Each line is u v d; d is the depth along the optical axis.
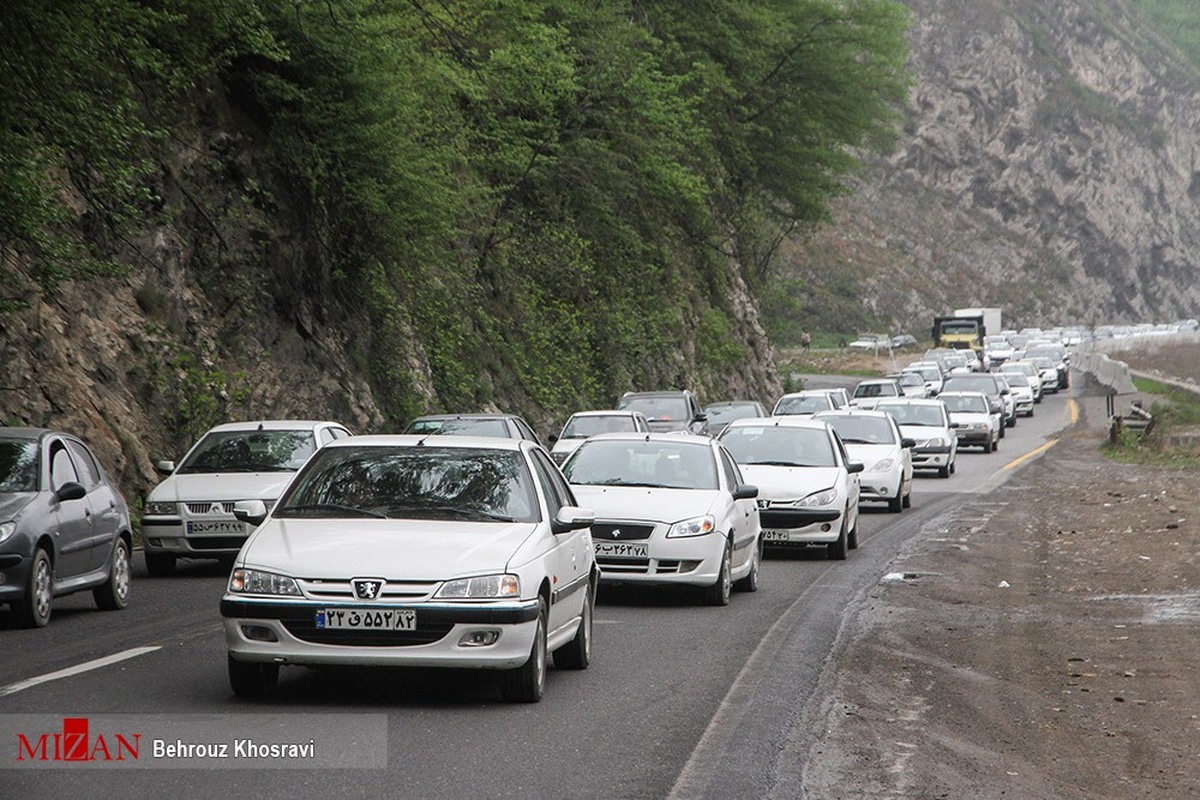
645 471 50.03
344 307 98.25
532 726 27.42
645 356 155.25
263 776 23.03
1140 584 51.16
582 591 33.91
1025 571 55.81
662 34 176.25
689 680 32.91
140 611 44.00
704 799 22.27
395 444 32.66
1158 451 137.00
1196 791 23.91
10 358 66.19
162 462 56.44
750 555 50.41
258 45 80.88
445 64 113.62
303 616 27.81
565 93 136.75
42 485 41.25
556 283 139.12
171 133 82.69
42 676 31.69
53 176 73.94
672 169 150.88
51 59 57.91
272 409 86.06
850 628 41.62
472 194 113.19
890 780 23.95
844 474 63.09
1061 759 25.89
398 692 30.52
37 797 21.59
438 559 28.48
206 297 84.75
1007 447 152.38
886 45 191.00
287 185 92.50
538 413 123.50
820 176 194.88
